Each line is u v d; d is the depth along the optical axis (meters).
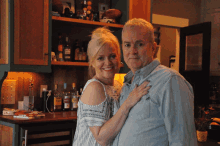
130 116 1.00
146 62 1.03
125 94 1.12
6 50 2.16
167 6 3.80
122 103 1.11
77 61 2.69
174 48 5.23
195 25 3.80
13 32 2.15
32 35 2.27
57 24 2.73
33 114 2.18
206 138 1.60
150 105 0.95
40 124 2.06
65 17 2.49
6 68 2.17
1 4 2.14
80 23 2.64
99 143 1.07
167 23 3.80
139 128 0.95
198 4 4.21
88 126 1.12
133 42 1.02
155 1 3.66
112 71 1.18
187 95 0.90
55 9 2.52
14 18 2.15
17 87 2.55
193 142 0.89
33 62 2.27
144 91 0.97
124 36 1.04
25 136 1.89
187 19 4.05
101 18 2.98
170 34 5.29
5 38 2.15
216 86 3.98
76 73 2.87
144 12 2.96
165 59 5.37
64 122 2.17
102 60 1.17
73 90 2.83
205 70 3.70
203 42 3.71
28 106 2.46
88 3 2.79
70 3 2.76
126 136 0.98
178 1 3.94
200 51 4.04
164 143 0.93
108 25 2.76
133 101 0.98
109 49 1.16
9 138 2.05
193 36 4.05
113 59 1.18
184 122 0.87
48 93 2.50
